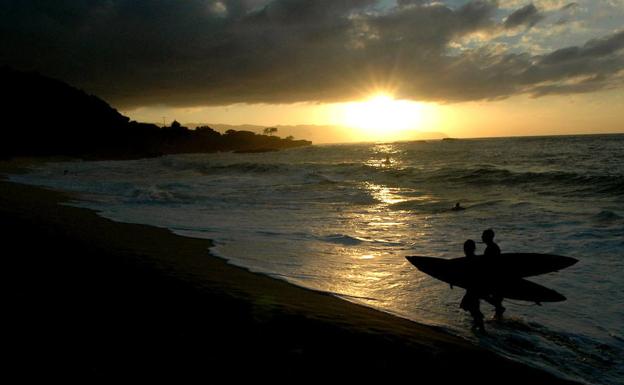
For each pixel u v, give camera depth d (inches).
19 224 450.9
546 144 3661.4
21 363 156.2
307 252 414.6
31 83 4798.2
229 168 1849.2
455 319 254.4
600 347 217.2
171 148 7032.5
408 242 455.8
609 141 3752.5
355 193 905.5
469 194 836.6
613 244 406.9
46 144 4224.9
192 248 416.5
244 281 304.5
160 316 217.0
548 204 656.4
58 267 289.7
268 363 177.0
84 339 181.3
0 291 229.6
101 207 717.9
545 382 182.2
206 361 173.3
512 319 254.4
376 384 169.3
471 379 180.2
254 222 585.9
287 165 1707.7
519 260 259.1
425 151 3186.5
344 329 221.8
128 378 153.9
